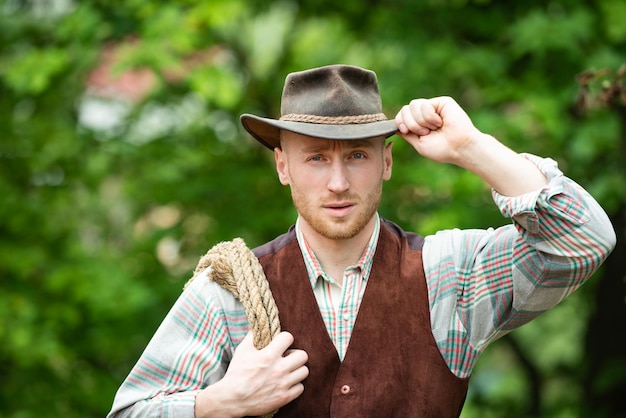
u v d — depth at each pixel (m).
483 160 2.40
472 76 6.00
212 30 6.35
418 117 2.47
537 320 8.78
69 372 6.66
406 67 6.13
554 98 5.75
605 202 5.73
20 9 6.90
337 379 2.50
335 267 2.61
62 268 6.43
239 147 7.16
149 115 7.04
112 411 2.58
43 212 6.75
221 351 2.57
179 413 2.47
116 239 7.23
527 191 2.37
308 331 2.54
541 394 7.91
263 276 2.60
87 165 6.72
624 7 5.68
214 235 6.52
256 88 7.23
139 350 6.88
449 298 2.57
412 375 2.51
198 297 2.62
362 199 2.46
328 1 6.72
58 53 6.14
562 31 5.63
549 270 2.41
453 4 6.13
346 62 7.23
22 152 6.77
